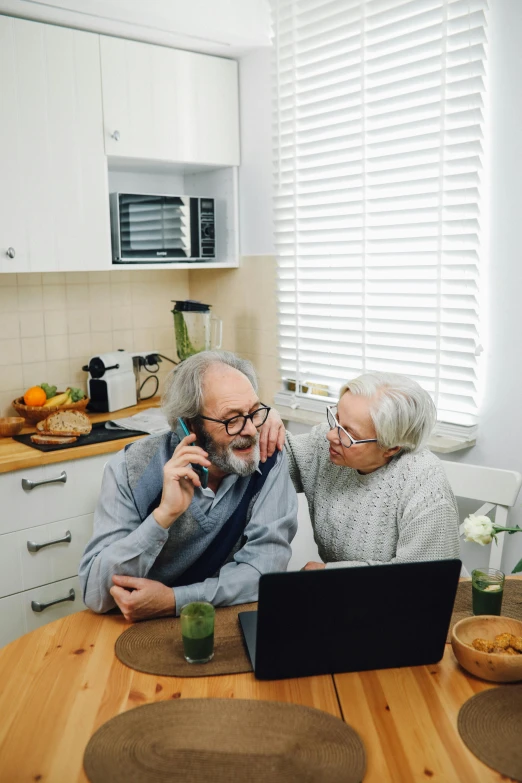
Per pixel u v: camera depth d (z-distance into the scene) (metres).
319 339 2.83
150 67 2.77
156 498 1.59
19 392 2.93
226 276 3.28
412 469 1.62
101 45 2.63
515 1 2.06
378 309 2.57
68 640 1.35
